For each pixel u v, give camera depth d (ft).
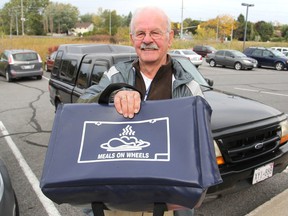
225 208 10.54
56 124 4.62
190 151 4.05
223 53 80.48
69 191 4.08
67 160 4.21
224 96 12.88
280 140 10.55
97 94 5.37
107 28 284.61
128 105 4.45
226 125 9.46
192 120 4.31
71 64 17.98
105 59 14.57
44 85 45.62
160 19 5.51
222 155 9.05
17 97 35.14
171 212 5.61
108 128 4.43
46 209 10.97
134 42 5.69
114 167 4.01
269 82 50.75
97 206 4.30
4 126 22.34
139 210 4.49
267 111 11.18
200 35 199.21
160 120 4.38
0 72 54.03
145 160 4.03
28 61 50.08
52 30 318.04
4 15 281.95
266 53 80.07
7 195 8.43
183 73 5.75
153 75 5.77
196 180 3.83
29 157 16.08
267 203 10.71
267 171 9.93
